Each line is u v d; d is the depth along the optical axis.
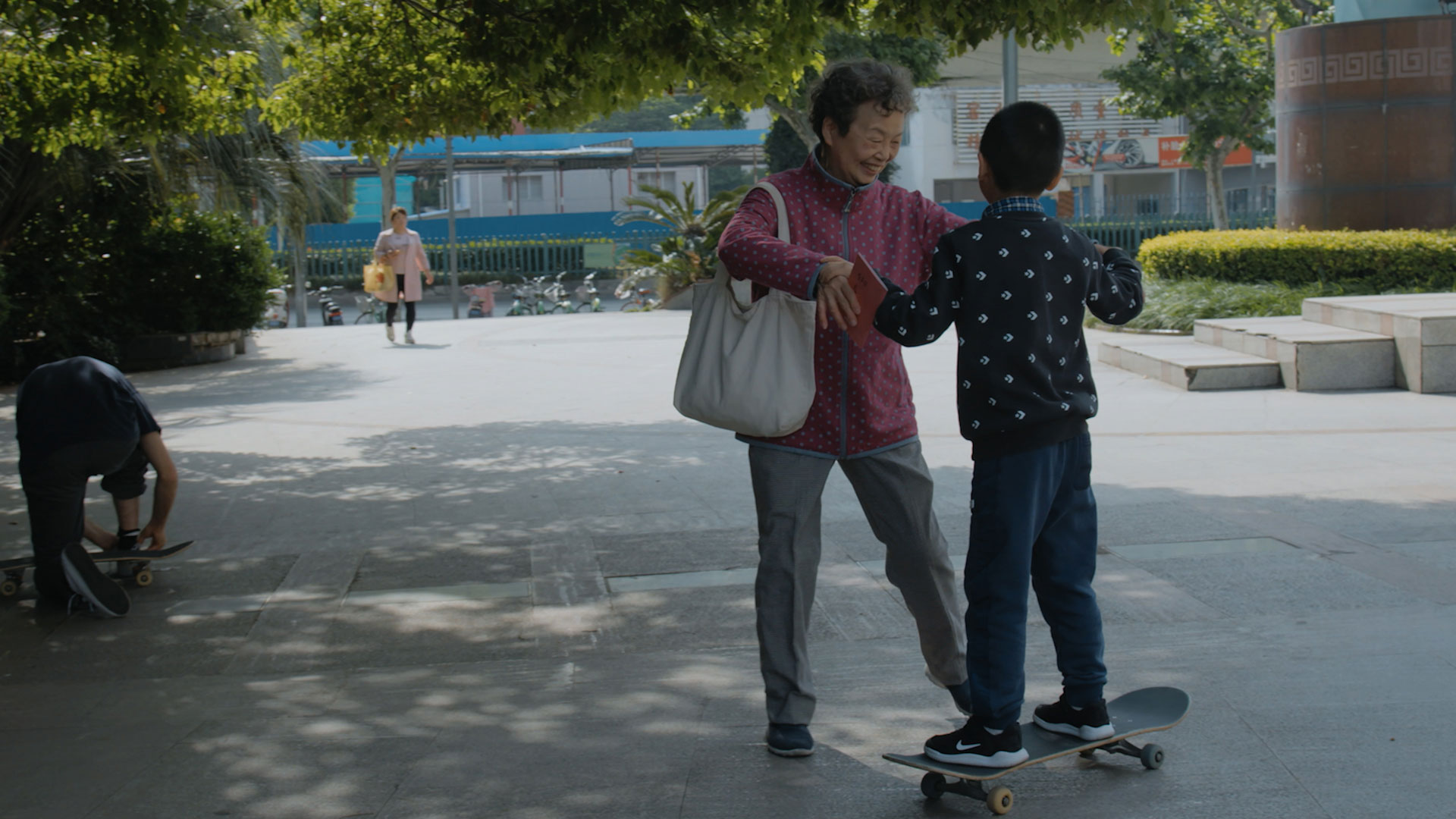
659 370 13.42
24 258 14.93
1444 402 9.38
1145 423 9.01
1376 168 14.23
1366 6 14.61
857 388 3.30
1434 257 13.30
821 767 3.36
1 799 3.33
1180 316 13.66
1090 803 3.07
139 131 8.09
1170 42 23.44
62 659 4.63
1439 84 13.96
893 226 3.48
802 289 3.03
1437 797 3.02
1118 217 31.94
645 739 3.63
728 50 6.78
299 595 5.39
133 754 3.64
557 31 6.27
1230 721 3.56
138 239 15.43
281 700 4.11
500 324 20.48
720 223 23.81
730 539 6.12
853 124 3.24
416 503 7.20
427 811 3.17
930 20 6.07
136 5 5.80
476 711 3.93
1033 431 2.97
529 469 8.15
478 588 5.44
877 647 4.46
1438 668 3.93
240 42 8.79
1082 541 3.15
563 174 46.09
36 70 7.60
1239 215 31.86
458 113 8.16
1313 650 4.17
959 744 3.03
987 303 2.94
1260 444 8.03
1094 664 3.16
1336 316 11.16
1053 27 6.00
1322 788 3.10
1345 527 5.83
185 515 7.02
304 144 16.58
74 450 5.09
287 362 15.62
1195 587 4.98
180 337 15.64
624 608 5.07
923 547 3.39
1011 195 3.00
